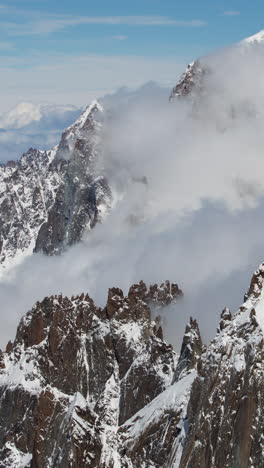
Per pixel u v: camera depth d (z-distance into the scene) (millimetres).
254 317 99000
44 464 132875
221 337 104500
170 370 153625
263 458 89562
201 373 111000
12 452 156500
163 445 119375
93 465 123188
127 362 169625
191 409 111562
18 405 164250
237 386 95562
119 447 125125
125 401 155250
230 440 94125
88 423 129875
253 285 109000
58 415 136500
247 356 96188
